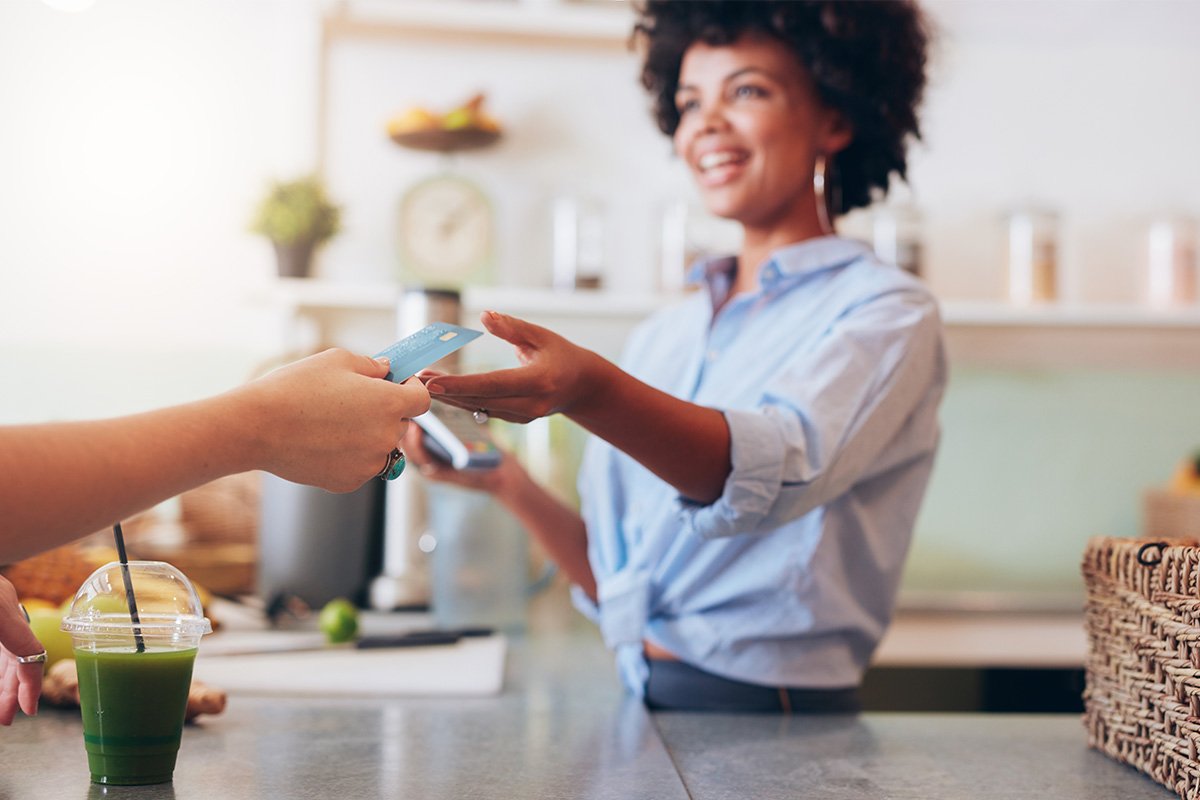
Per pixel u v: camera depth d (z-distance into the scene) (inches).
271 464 27.7
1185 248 89.1
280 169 89.1
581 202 87.5
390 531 75.7
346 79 90.4
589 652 61.1
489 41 91.4
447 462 54.6
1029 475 94.5
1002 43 94.5
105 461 24.1
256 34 89.7
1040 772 34.2
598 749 36.7
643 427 36.2
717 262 54.9
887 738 39.3
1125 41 95.0
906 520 47.8
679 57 53.9
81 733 36.4
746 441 37.4
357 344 90.0
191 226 89.1
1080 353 94.7
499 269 91.0
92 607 30.4
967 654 75.6
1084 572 36.9
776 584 45.6
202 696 39.1
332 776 32.4
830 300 47.8
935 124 94.2
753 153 49.1
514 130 91.7
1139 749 33.2
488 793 30.9
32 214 88.0
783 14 47.8
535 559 83.0
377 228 90.4
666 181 92.8
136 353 88.6
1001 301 89.1
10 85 88.1
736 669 46.3
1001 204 94.4
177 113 89.2
